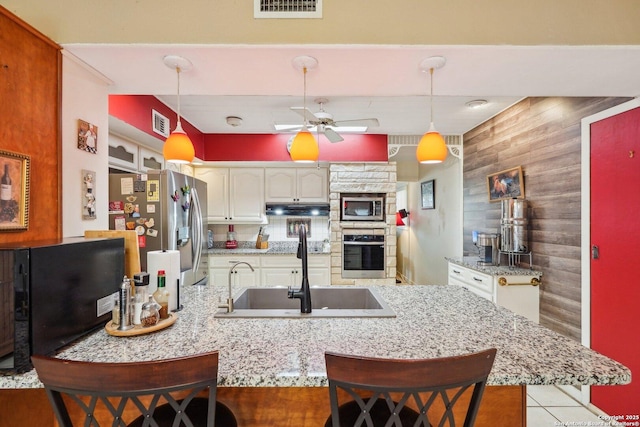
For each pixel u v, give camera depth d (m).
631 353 1.85
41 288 0.96
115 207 2.48
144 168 2.90
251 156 3.84
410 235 6.02
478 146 3.52
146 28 1.36
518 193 2.81
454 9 1.37
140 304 1.21
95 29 1.36
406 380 0.76
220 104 2.88
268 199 4.03
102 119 1.66
